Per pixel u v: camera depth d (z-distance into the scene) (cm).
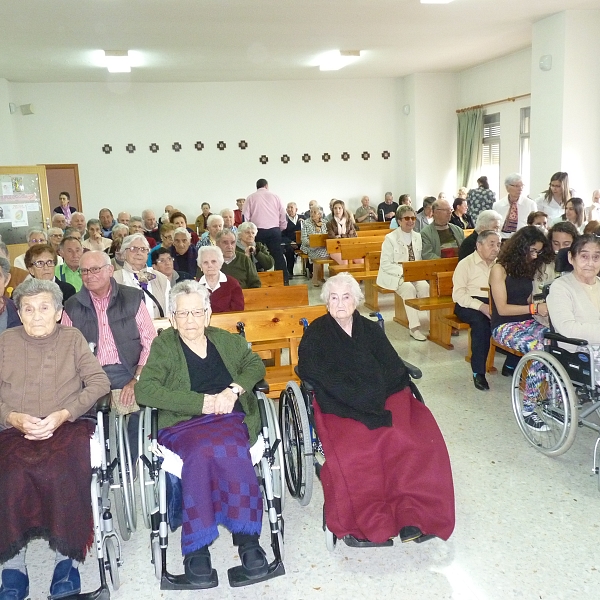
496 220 474
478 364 418
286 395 282
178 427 236
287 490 299
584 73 745
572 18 730
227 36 805
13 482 209
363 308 692
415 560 237
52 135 1156
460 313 438
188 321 250
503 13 740
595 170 768
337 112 1250
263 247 691
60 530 209
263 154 1239
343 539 233
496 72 1078
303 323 326
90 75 1072
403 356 500
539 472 301
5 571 221
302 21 739
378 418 244
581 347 294
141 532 268
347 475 233
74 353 245
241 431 235
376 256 700
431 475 234
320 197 1272
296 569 235
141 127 1190
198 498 216
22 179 821
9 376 238
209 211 1150
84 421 238
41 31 741
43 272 366
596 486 285
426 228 600
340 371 259
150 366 248
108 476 223
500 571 227
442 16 744
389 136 1274
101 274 289
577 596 212
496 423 361
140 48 859
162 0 631
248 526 217
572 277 320
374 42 882
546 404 317
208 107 1207
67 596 212
